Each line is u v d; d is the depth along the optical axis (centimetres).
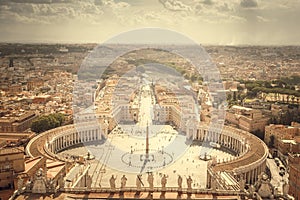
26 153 17962
